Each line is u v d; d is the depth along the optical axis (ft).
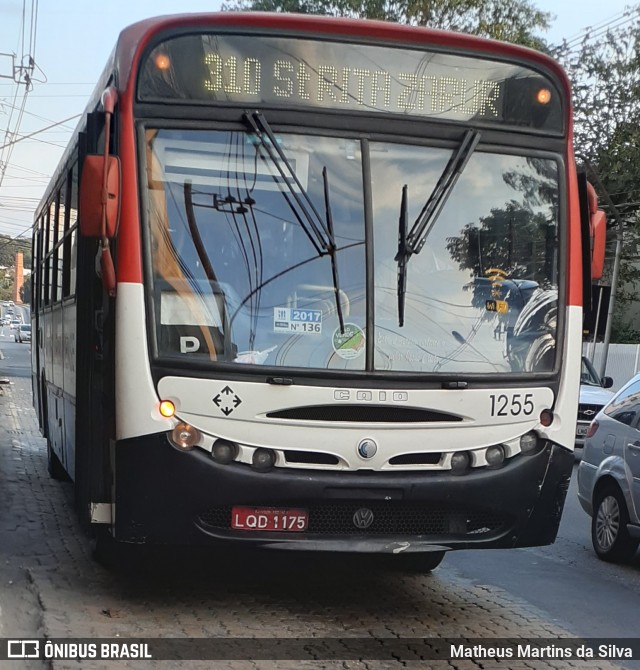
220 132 17.46
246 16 17.66
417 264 17.84
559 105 19.16
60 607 18.30
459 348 17.88
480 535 18.02
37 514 28.02
